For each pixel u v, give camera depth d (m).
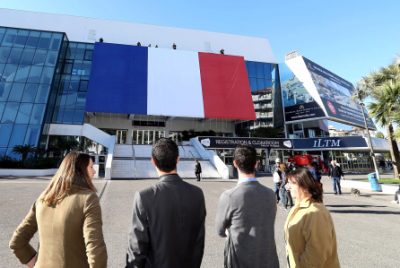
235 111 36.25
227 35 47.97
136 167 22.45
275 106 41.34
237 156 2.42
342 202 11.09
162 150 2.04
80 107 31.30
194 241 1.91
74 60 35.62
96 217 1.71
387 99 14.49
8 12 37.81
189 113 34.09
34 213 1.89
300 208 2.27
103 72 33.91
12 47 28.36
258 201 2.21
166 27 45.16
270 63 45.72
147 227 1.81
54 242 1.66
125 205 8.96
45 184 14.12
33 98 25.12
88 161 2.01
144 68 36.03
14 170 19.00
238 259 2.07
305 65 42.94
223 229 2.27
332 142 33.50
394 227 7.00
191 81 36.97
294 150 35.09
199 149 28.67
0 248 4.57
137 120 36.22
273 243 2.20
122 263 4.18
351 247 5.33
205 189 14.13
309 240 2.05
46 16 39.25
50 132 27.59
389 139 19.83
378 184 14.84
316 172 11.17
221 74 39.25
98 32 40.47
